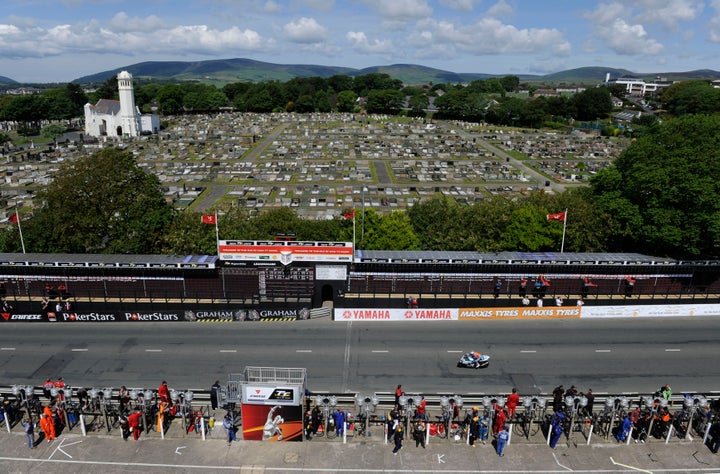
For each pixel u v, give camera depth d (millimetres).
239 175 137000
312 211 104250
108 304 52750
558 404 34969
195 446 32875
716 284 57688
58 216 63156
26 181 127125
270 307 54062
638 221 60188
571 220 65500
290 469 31047
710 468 31641
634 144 67312
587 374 44094
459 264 54938
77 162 68125
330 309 54625
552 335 51031
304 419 33750
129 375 42969
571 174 145875
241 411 33656
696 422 35125
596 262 55719
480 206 75500
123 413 33500
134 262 53688
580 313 54875
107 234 66125
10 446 32438
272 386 31812
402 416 33344
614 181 66625
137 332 50781
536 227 64688
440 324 53250
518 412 37562
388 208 107938
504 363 45625
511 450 32844
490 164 157375
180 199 114000
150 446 32781
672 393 38375
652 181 58312
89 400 35844
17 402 34875
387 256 54875
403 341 49500
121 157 69750
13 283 54031
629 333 51625
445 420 33750
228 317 53500
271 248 53469
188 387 41188
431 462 31797
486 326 52844
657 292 57406
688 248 57250
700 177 57000
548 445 33344
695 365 45906
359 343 48969
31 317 52688
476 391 41312
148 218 65625
